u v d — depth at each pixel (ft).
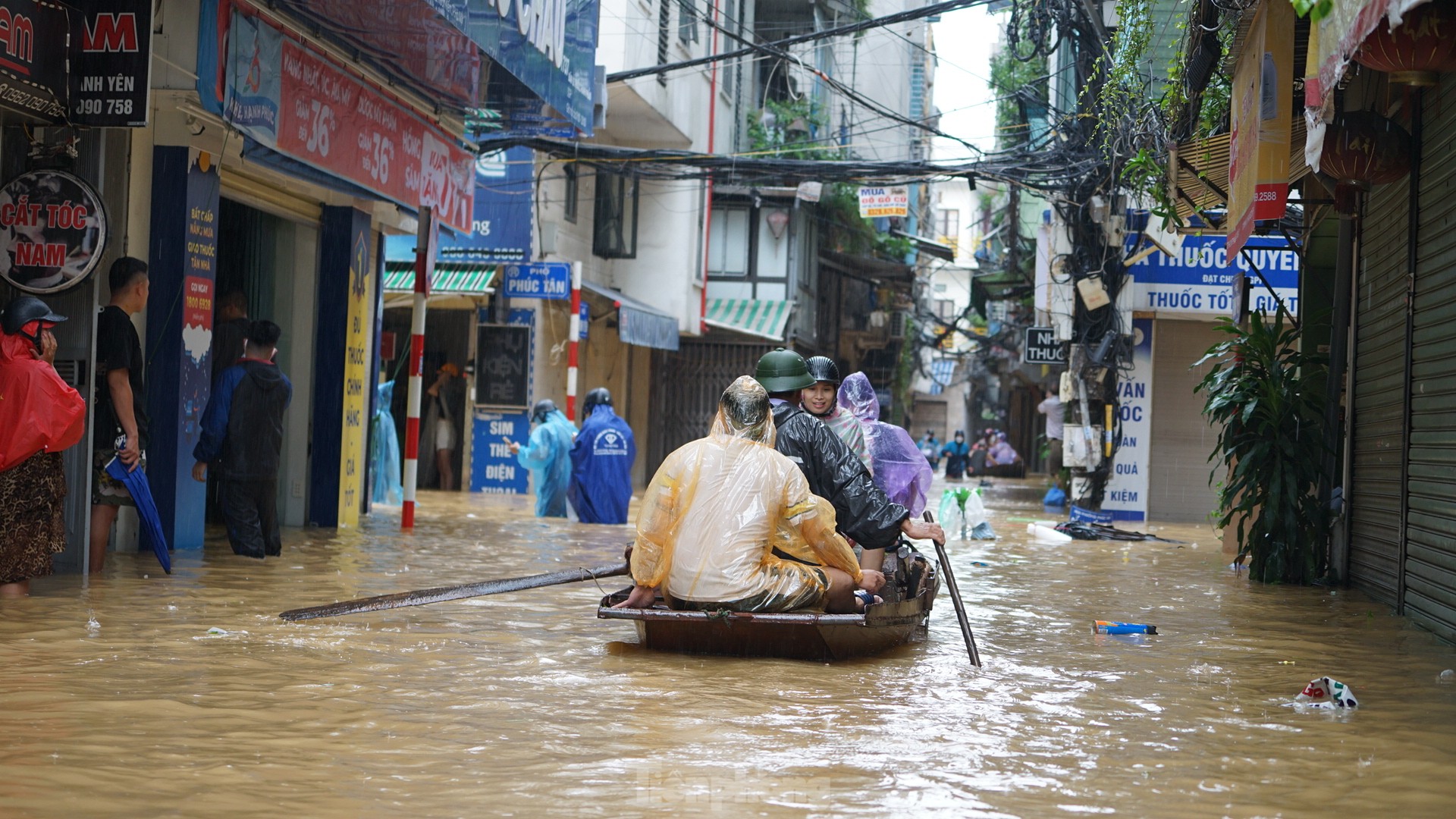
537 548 40.29
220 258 43.37
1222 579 37.99
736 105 95.61
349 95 36.99
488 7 35.91
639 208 84.84
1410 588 28.66
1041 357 73.56
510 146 60.13
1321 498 37.32
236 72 30.89
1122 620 28.35
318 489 43.11
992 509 76.64
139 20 27.07
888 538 22.74
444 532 44.73
